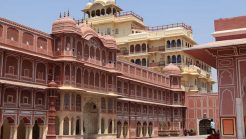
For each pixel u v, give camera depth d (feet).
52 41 105.81
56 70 104.83
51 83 100.12
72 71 105.09
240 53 61.62
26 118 93.66
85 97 112.57
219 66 63.46
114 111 129.49
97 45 119.65
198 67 217.77
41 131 98.78
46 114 100.22
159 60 200.75
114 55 127.85
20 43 93.56
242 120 56.39
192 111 188.03
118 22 206.90
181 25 203.92
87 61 113.39
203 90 213.87
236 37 63.26
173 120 179.22
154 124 163.94
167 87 177.27
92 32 115.96
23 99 93.35
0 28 87.66
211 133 49.24
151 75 164.55
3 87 87.04
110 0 205.67
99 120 119.14
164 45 201.05
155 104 161.99
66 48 104.73
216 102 184.24
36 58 97.96
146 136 155.74
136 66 152.15
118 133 136.15
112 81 127.34
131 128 144.97
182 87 189.37
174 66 183.52
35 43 98.89
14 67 91.50
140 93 154.61
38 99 98.32
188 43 206.69
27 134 93.97
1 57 87.20
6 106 87.56
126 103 143.23
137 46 205.87
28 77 95.76
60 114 101.65
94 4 209.05
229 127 60.90
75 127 106.22
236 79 61.72
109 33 205.87
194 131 185.37
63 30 104.22
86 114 120.57
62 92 102.63
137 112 150.82
